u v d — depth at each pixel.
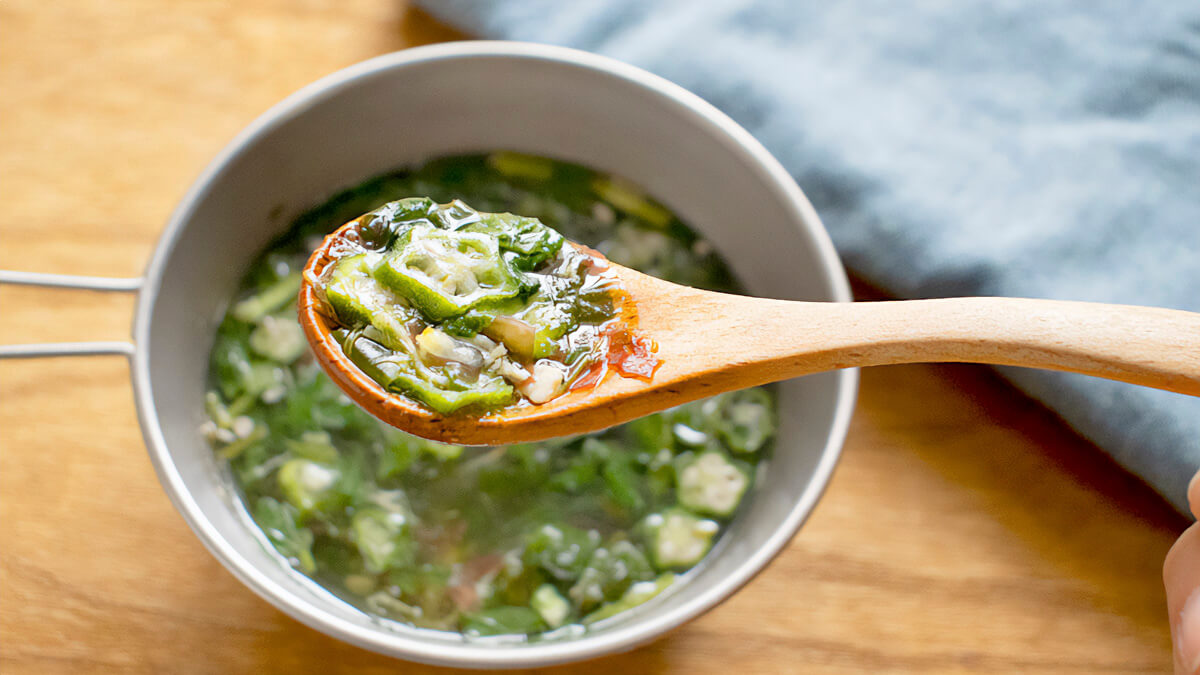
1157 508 0.27
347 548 0.26
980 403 0.28
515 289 0.22
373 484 0.26
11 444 0.27
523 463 0.26
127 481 0.26
